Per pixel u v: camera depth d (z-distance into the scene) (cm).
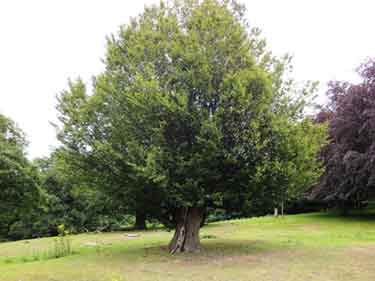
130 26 1226
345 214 2698
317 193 2333
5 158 1684
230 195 1027
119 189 1097
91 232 2689
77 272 842
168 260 996
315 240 1421
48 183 2898
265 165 942
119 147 1062
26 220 2975
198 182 998
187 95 1018
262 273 803
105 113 1123
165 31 1133
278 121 998
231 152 988
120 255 1112
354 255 1026
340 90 2438
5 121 1972
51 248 1527
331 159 2192
